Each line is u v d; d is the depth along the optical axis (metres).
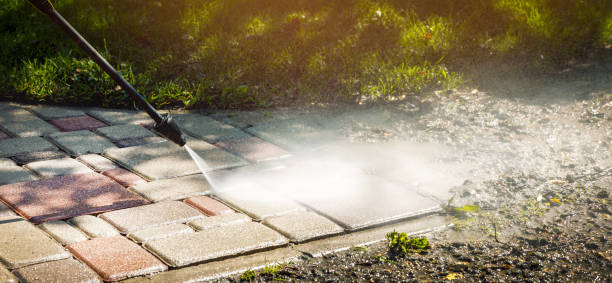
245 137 5.11
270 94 6.30
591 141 5.09
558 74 7.19
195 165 4.39
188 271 2.99
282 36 7.95
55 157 4.42
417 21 8.62
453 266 3.16
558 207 3.86
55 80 6.06
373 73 6.90
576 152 4.85
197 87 6.24
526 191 4.11
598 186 4.17
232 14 8.45
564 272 3.08
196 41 7.62
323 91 6.50
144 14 8.23
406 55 7.48
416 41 7.84
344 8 8.84
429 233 3.56
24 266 2.91
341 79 6.71
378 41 7.91
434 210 3.82
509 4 9.28
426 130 5.42
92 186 3.92
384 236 3.48
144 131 5.11
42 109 5.57
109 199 3.74
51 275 2.85
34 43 6.89
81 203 3.66
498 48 7.71
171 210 3.63
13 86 5.93
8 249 3.05
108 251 3.10
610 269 3.10
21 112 5.43
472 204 3.91
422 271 3.11
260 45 7.55
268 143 5.00
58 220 3.43
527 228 3.59
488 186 4.18
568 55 7.73
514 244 3.40
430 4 9.34
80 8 7.92
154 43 7.46
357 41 7.86
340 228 3.53
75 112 5.55
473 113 5.87
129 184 3.99
